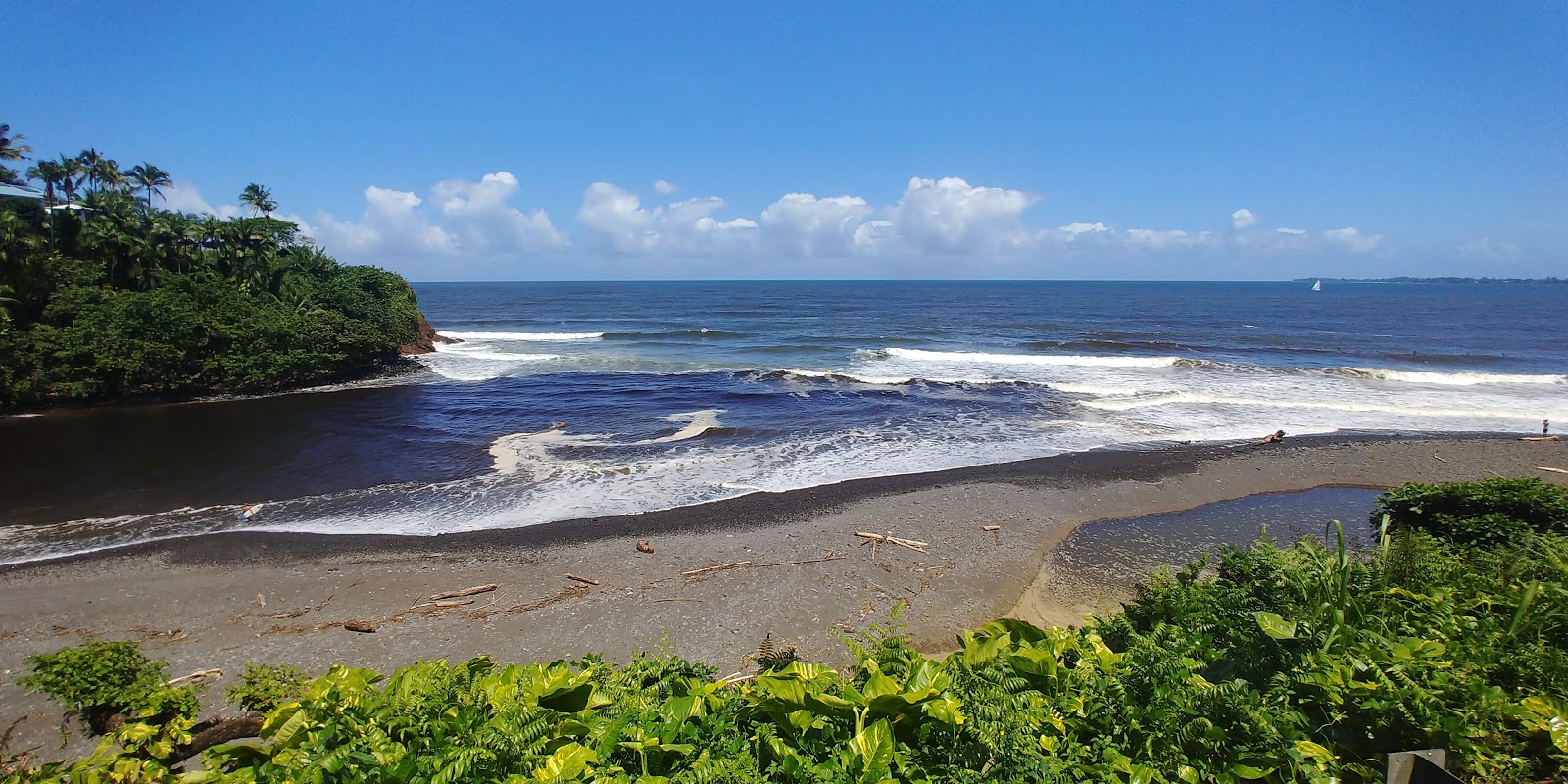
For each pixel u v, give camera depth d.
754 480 14.51
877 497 13.25
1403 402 22.17
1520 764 3.11
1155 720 3.14
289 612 8.88
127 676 4.87
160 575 10.05
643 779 2.72
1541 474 14.52
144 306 23.55
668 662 4.02
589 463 15.88
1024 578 9.95
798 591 9.40
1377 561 5.62
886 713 3.19
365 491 13.94
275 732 3.16
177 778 3.01
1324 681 3.55
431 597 9.30
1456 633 4.40
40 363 21.67
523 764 2.82
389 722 3.07
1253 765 2.90
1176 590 5.07
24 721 6.42
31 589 9.55
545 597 9.29
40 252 24.69
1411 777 2.92
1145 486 13.97
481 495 13.66
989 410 21.48
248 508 12.88
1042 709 3.20
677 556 10.58
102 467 15.60
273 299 29.98
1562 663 3.83
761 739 3.09
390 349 30.52
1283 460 15.74
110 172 34.00
